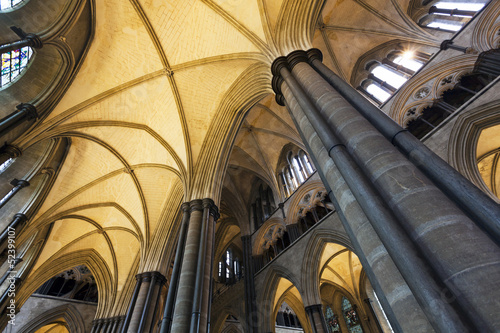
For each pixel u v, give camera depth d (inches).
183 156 484.4
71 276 803.4
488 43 314.2
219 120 479.8
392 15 473.4
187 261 321.1
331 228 427.2
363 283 612.4
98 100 432.5
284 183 621.9
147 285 506.0
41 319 684.1
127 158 548.4
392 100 402.3
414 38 449.4
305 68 240.7
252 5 362.6
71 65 387.5
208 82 469.1
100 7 378.0
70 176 531.2
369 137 131.7
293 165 618.5
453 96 336.5
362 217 127.9
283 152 651.5
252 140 657.0
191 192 429.7
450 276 72.4
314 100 193.2
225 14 379.2
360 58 526.0
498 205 90.1
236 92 455.2
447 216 85.0
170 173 588.4
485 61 306.2
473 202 93.6
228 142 468.4
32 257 599.5
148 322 451.5
